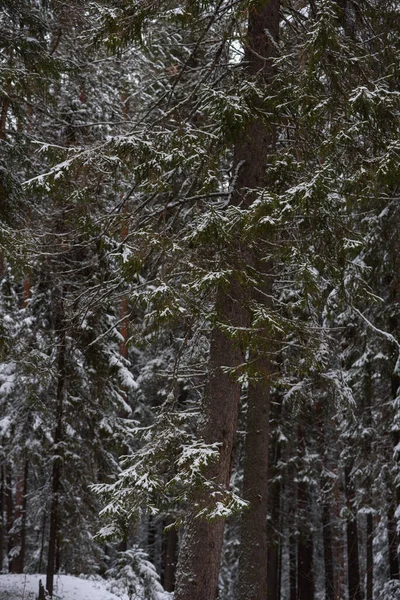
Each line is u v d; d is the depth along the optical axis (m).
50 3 10.76
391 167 6.24
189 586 6.10
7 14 10.72
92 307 7.69
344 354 13.69
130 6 6.90
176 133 6.64
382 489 12.92
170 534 21.61
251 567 9.73
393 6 7.84
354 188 6.64
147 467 6.18
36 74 9.86
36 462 14.61
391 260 11.51
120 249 6.72
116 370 14.37
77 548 15.30
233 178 7.23
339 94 7.04
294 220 6.84
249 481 10.16
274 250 6.81
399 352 11.76
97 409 14.50
